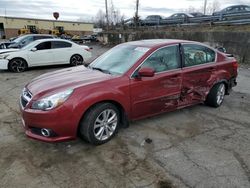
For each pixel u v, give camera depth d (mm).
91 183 3148
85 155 3766
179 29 22969
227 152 3904
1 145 4039
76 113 3689
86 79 4113
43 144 4066
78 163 3562
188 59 5082
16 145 4039
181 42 5051
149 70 4168
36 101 3693
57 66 12234
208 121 5094
